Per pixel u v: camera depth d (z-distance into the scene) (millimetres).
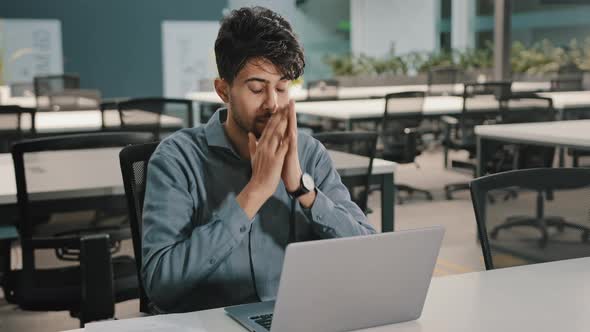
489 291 1400
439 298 1356
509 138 4184
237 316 1262
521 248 1759
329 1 11078
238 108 1448
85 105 6754
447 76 8984
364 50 11383
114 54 10680
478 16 11180
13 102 7215
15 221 2576
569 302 1333
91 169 2916
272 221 1565
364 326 1181
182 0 10891
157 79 10945
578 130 4141
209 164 1550
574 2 9789
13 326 3080
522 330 1189
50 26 10266
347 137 3006
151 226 1469
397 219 5043
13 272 2443
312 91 8023
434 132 6816
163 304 1443
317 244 1055
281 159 1429
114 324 1245
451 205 5480
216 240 1404
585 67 9023
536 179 1785
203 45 11086
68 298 2320
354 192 2986
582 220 1829
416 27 11398
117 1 10594
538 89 8312
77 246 2334
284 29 1418
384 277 1146
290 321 1101
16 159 2352
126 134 2648
